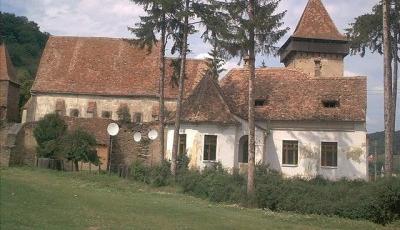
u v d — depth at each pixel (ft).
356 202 72.38
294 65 166.71
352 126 121.19
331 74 165.48
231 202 82.23
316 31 165.99
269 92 131.23
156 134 129.29
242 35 84.12
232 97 131.13
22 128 128.47
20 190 65.41
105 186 91.61
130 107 164.35
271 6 85.15
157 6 112.27
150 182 101.09
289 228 57.06
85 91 165.37
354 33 112.16
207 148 117.29
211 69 161.48
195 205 74.38
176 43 115.34
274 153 122.01
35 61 339.16
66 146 120.67
